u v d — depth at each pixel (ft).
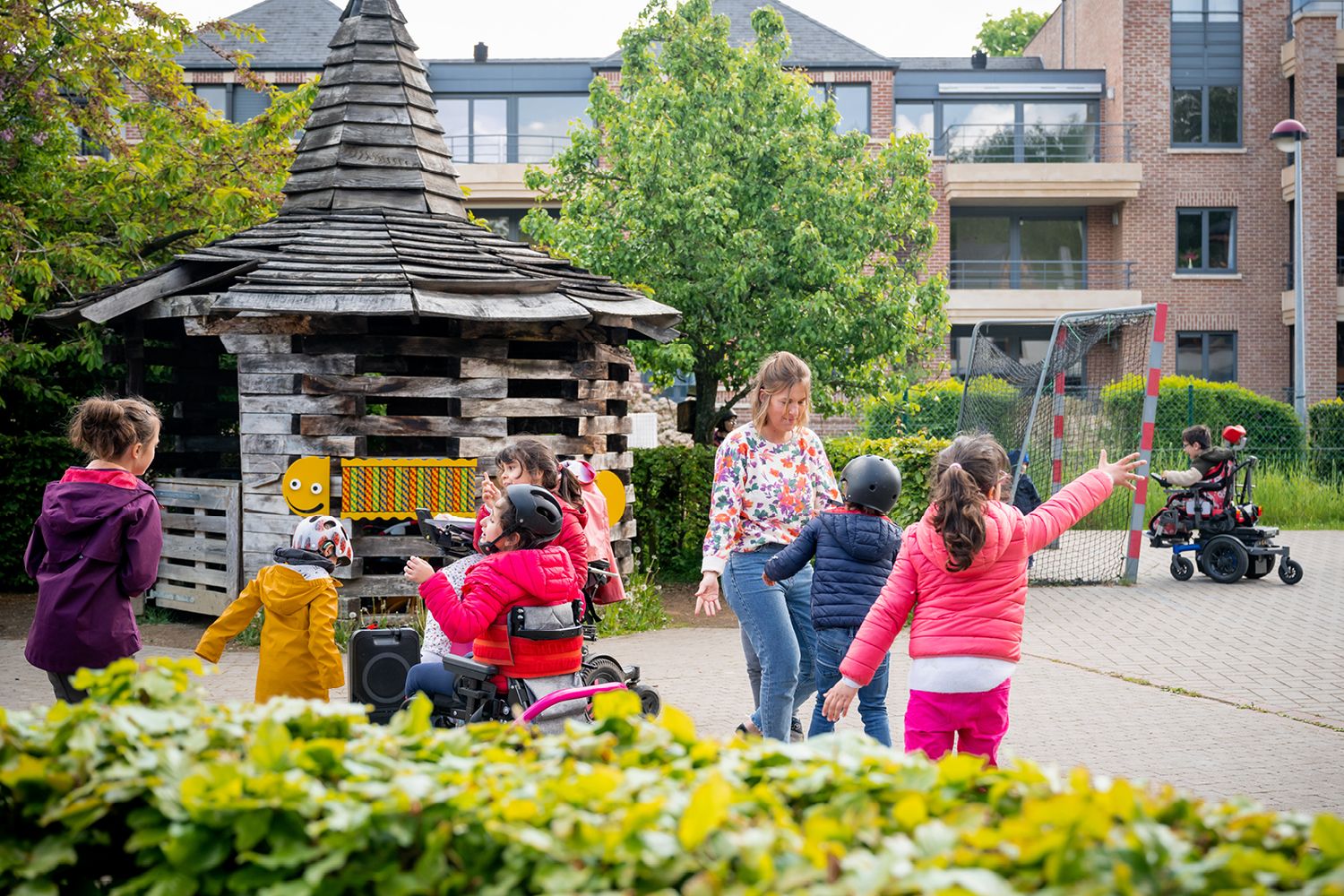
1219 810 7.29
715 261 49.21
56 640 15.38
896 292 51.78
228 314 31.86
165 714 8.34
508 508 15.66
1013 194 106.73
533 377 33.76
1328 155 106.01
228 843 7.29
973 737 14.66
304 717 8.84
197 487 33.71
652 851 6.32
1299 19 105.60
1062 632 34.14
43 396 44.29
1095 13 116.16
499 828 6.66
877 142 107.86
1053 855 6.08
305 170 38.06
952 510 14.15
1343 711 24.26
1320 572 47.29
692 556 46.88
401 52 39.11
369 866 7.06
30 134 45.75
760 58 51.96
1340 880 5.78
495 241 37.40
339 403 31.55
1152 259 109.09
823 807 7.20
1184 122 109.81
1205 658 30.07
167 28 47.14
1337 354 109.40
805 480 19.21
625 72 53.57
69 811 7.48
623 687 13.65
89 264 41.65
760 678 20.25
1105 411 50.62
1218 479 44.93
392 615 31.30
